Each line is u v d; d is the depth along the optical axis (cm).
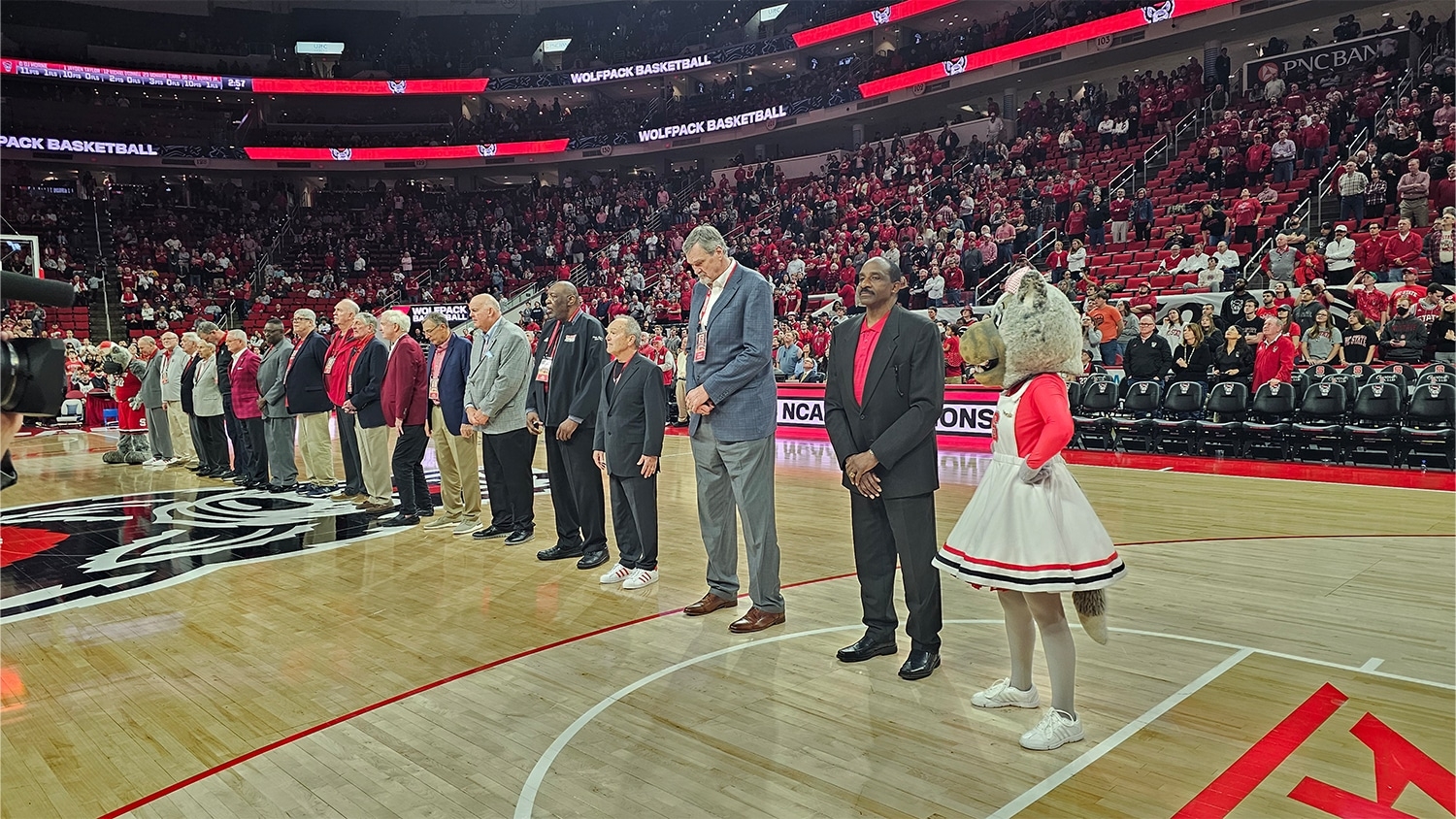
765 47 2495
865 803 236
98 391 1541
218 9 2966
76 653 381
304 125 2947
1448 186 1105
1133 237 1455
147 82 2592
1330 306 1053
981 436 1091
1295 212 1288
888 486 331
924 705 304
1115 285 1275
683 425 1463
